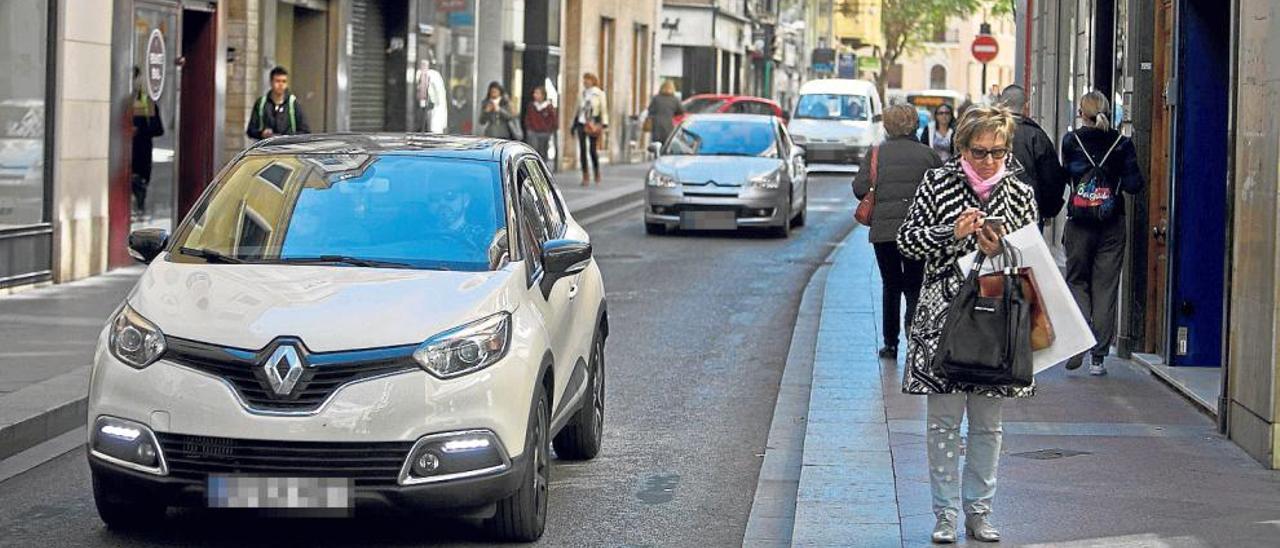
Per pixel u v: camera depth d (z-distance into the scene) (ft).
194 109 80.07
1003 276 29.01
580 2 165.27
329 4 100.48
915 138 53.06
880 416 42.91
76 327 54.60
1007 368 28.89
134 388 29.89
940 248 29.37
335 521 33.37
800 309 67.82
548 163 135.64
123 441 29.84
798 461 39.99
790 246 95.09
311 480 29.35
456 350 29.99
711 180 98.43
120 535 31.91
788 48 313.94
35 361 47.78
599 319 39.50
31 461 38.42
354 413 29.25
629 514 34.53
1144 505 32.99
